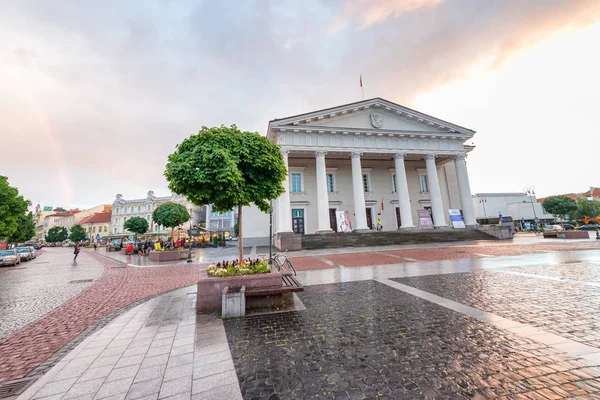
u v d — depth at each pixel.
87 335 4.97
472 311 5.00
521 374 2.87
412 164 32.03
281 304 5.97
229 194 6.75
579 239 20.69
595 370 2.88
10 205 23.56
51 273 14.43
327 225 24.36
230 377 3.11
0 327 5.54
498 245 18.42
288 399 2.63
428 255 14.35
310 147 25.31
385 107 27.55
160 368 3.40
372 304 5.82
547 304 5.20
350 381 2.91
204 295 5.84
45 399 2.82
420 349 3.58
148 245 28.88
